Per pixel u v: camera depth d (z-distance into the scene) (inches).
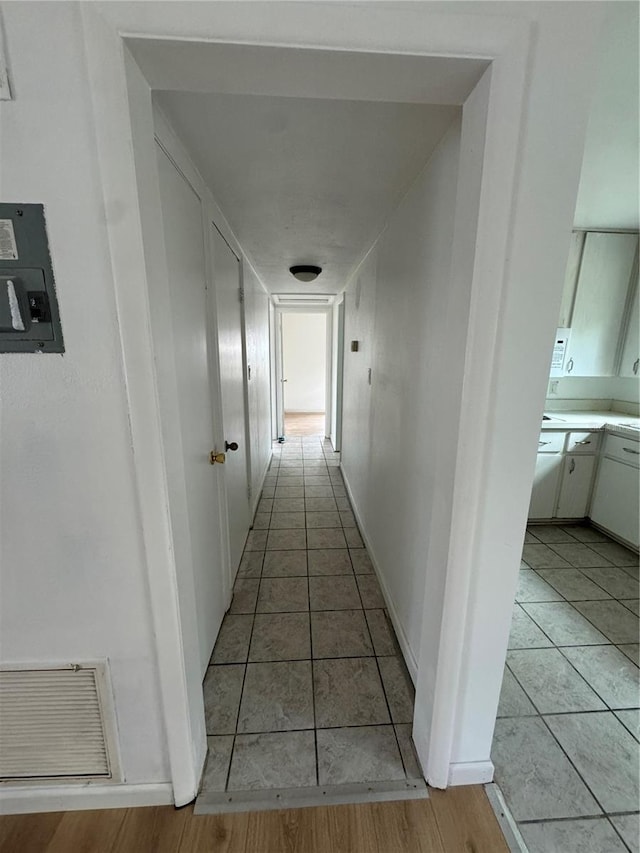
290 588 84.4
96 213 29.1
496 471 36.0
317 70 29.4
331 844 40.2
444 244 44.9
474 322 32.9
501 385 33.9
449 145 43.2
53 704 40.3
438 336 47.0
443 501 39.5
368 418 98.8
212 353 63.4
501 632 40.4
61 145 27.9
